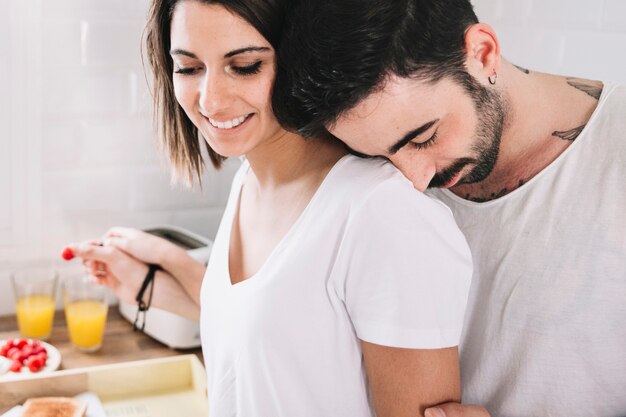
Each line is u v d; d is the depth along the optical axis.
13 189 1.67
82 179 1.73
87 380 1.40
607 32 1.95
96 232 1.77
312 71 0.83
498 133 0.96
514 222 1.03
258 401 0.99
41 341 1.60
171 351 1.59
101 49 1.67
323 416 0.98
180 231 1.73
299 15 0.82
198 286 1.39
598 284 0.98
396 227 0.89
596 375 1.01
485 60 0.89
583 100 1.00
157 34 0.99
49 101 1.66
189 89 0.92
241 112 0.90
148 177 1.78
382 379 0.93
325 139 1.00
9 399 1.36
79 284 1.56
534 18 1.87
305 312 0.94
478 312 1.08
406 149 0.90
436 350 0.91
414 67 0.82
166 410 1.39
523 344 1.03
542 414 1.04
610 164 0.97
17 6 1.58
